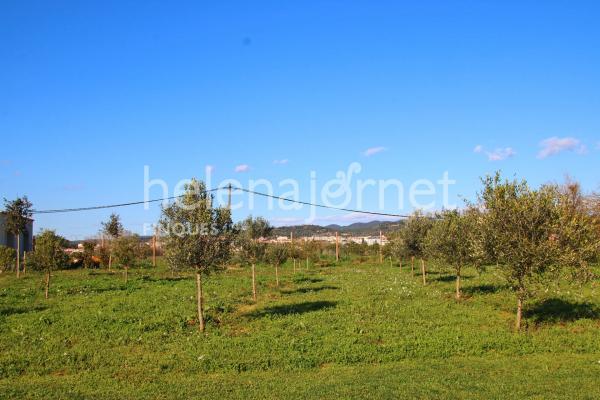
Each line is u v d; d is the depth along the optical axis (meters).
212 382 12.81
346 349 15.35
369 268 46.69
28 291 28.88
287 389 11.97
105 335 17.58
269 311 21.42
